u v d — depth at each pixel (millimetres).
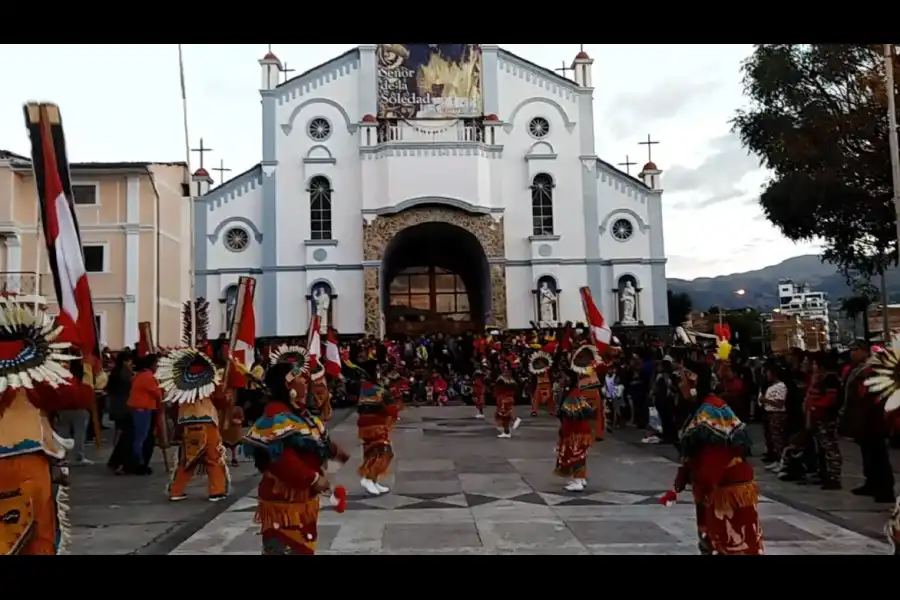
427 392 29547
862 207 21734
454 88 37719
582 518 9234
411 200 36188
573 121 38219
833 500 10305
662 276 37531
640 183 37938
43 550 5465
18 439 5414
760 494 10750
